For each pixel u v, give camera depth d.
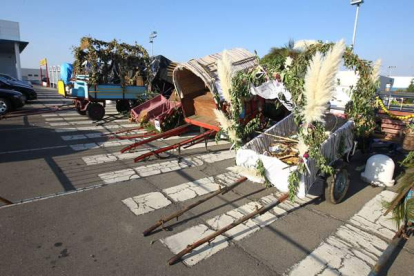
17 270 2.86
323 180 4.36
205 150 7.67
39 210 4.10
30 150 7.20
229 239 3.51
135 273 2.87
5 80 17.67
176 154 7.19
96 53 11.20
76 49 11.56
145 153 6.72
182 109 8.91
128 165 6.23
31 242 3.33
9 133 9.02
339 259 3.17
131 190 4.90
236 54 8.27
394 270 3.04
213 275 2.88
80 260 3.04
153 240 3.45
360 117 5.06
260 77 4.50
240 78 4.61
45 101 19.19
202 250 3.28
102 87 11.68
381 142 7.50
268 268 3.00
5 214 3.95
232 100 4.61
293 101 4.02
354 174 6.00
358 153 7.53
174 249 3.29
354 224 3.95
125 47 12.23
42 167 5.95
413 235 3.68
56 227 3.66
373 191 5.13
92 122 11.41
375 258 3.21
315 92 3.36
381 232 3.76
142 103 11.98
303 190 3.69
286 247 3.38
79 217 3.93
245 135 5.11
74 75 12.55
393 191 5.13
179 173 5.82
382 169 5.39
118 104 13.38
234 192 4.94
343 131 4.76
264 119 8.52
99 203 4.38
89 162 6.36
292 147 5.25
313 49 4.49
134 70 13.56
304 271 2.96
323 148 3.99
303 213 4.23
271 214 4.17
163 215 4.07
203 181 5.41
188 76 8.86
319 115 3.45
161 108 10.74
